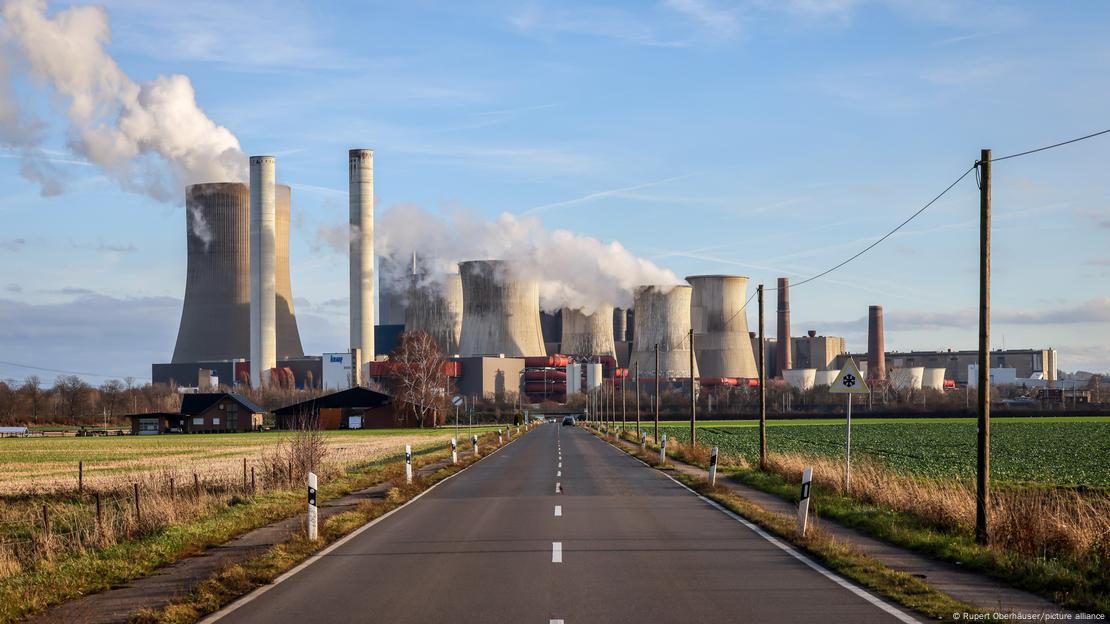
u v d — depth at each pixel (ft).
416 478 111.04
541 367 629.92
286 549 55.11
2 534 77.46
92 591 45.16
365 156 613.11
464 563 50.42
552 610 37.65
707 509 78.79
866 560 48.65
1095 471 157.58
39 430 437.58
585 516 73.56
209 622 36.70
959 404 568.82
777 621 35.35
